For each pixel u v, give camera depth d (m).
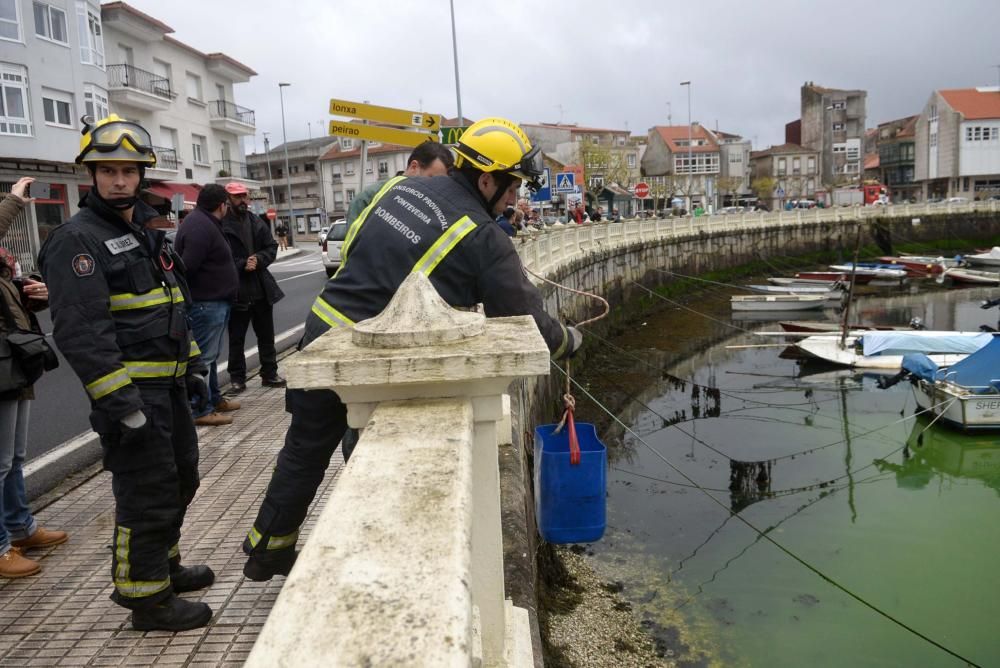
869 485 11.45
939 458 12.63
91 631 2.96
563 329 2.62
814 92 88.31
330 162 70.62
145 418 2.71
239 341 7.01
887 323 26.72
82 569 3.53
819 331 22.80
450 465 1.27
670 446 13.43
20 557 3.50
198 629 2.98
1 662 2.75
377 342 1.70
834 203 77.31
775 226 44.81
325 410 2.42
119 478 2.84
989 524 9.92
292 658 0.78
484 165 2.50
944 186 77.69
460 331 1.72
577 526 4.48
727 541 9.34
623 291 26.59
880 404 15.92
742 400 16.50
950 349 18.34
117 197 2.76
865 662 6.86
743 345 21.97
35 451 5.75
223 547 3.74
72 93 27.98
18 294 3.52
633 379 18.56
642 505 10.57
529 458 7.48
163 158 36.22
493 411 1.71
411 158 4.29
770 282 36.88
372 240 2.41
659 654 6.85
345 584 0.91
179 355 2.93
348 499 1.15
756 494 11.04
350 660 0.77
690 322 27.02
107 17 32.75
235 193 6.75
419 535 1.03
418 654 0.77
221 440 5.55
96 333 2.61
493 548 1.82
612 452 13.13
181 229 5.76
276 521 2.53
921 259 42.78
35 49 26.09
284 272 25.98
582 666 6.47
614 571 8.47
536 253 15.92
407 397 1.67
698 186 77.50
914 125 86.25
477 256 2.39
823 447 13.33
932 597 7.98
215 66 41.12
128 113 34.12
